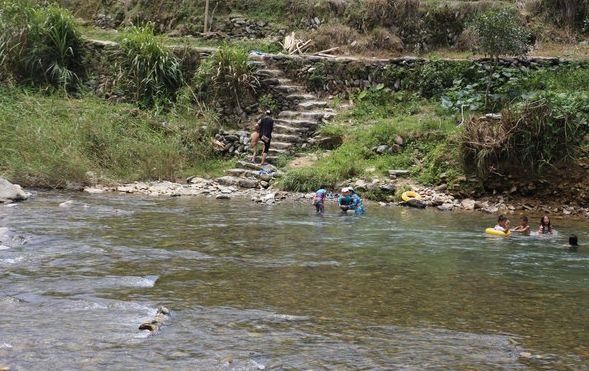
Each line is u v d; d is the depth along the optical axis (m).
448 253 10.92
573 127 16.83
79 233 11.56
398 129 18.92
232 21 26.03
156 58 22.30
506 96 19.81
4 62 22.89
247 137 20.30
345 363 5.96
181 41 25.36
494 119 17.56
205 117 20.80
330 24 25.38
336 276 9.12
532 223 14.45
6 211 13.61
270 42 25.02
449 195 16.88
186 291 8.18
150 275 8.87
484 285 8.84
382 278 9.09
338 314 7.41
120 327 6.78
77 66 23.64
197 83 21.77
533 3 25.75
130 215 13.65
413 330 6.92
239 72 21.55
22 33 23.09
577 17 25.39
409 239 12.05
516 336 6.80
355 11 25.48
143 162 18.86
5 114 19.75
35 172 17.50
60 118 20.31
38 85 22.83
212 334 6.64
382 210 15.56
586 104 17.59
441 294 8.34
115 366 5.77
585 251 11.29
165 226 12.55
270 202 16.00
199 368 5.75
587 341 6.67
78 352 6.08
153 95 22.02
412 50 24.80
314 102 21.42
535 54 23.41
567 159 16.66
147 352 6.11
